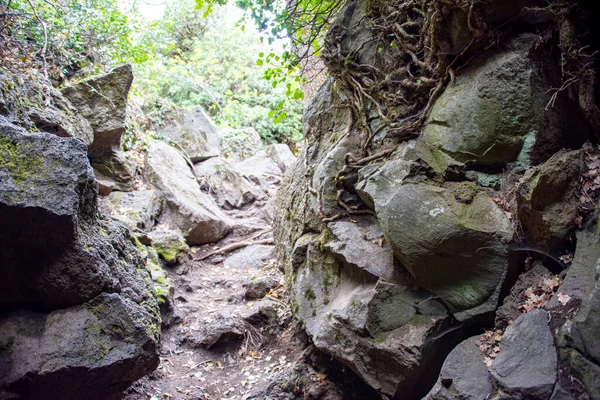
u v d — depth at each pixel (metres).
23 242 2.82
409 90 3.94
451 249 3.13
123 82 6.45
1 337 2.81
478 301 3.14
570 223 2.71
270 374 4.56
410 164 3.47
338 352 3.71
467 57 3.43
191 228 6.91
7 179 2.74
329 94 4.87
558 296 2.59
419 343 3.25
